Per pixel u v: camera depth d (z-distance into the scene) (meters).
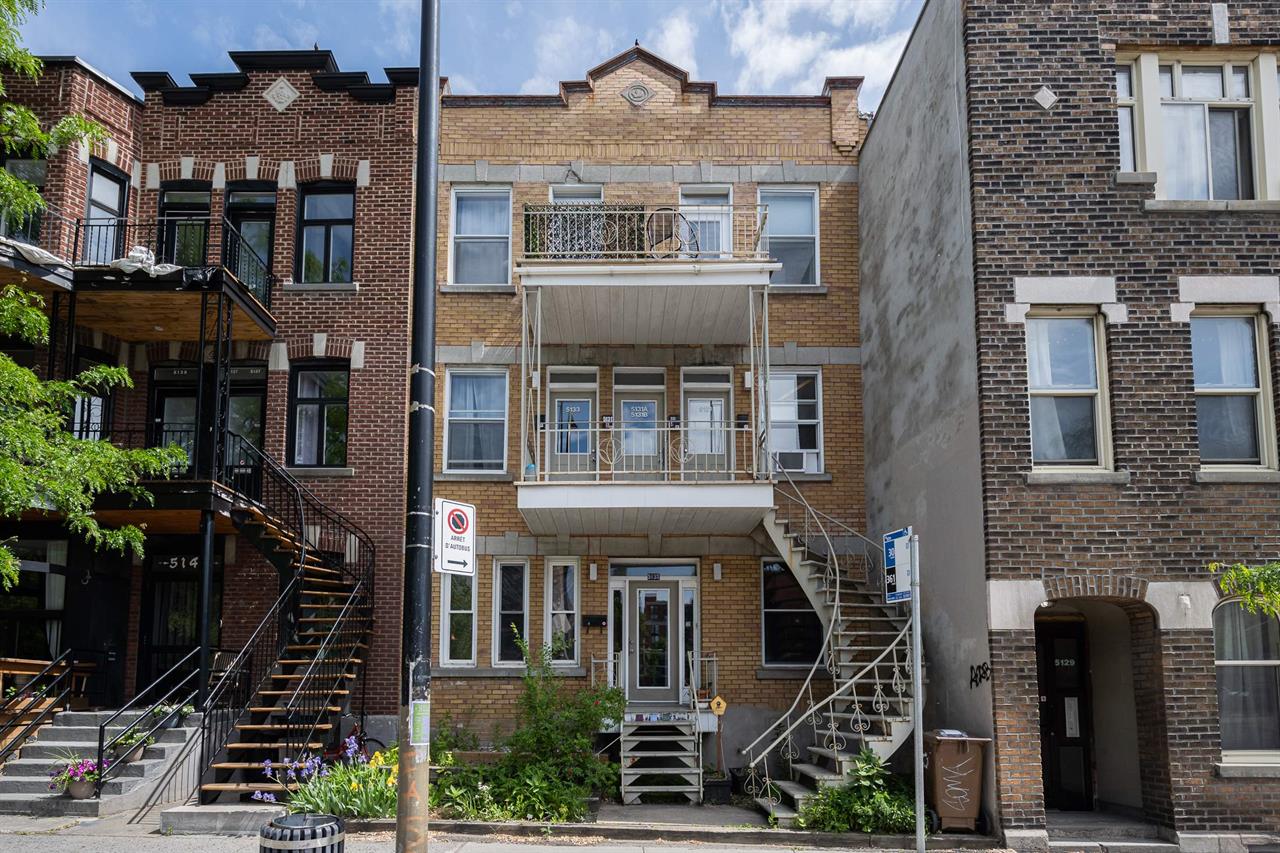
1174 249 12.33
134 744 12.35
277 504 15.77
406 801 7.05
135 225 15.03
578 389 16.91
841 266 17.20
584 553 16.28
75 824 11.18
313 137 16.92
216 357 13.98
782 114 17.62
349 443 16.09
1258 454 12.23
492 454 16.67
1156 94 12.83
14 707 13.63
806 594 14.67
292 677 13.12
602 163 17.31
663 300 15.08
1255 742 11.68
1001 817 11.12
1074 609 13.91
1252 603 9.73
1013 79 12.56
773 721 15.77
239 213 17.06
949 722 12.69
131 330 15.99
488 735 15.55
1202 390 12.27
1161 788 11.49
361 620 15.12
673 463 16.52
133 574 16.06
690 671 16.30
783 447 16.75
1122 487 11.83
